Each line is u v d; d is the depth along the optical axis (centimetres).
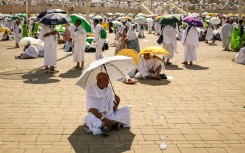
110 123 616
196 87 976
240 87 978
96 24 1295
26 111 741
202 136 603
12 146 557
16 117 701
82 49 1242
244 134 612
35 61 1440
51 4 5550
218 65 1364
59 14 1127
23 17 2847
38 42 1582
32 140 582
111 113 623
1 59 1502
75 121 677
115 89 946
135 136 601
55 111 741
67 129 633
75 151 538
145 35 3125
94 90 614
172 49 1354
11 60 1472
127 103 807
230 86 991
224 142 576
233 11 6159
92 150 542
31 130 628
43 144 565
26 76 1125
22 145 561
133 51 1078
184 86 988
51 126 648
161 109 762
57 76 1123
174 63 1412
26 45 1566
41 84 1004
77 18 1204
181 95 886
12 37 2586
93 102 616
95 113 611
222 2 6919
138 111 746
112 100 631
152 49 1044
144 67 1088
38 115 714
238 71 1230
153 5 6475
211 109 765
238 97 869
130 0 6894
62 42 2205
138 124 663
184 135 607
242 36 1811
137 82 1035
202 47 2036
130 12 6166
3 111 741
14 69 1256
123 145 562
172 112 741
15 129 633
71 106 779
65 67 1298
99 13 5500
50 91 919
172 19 1312
